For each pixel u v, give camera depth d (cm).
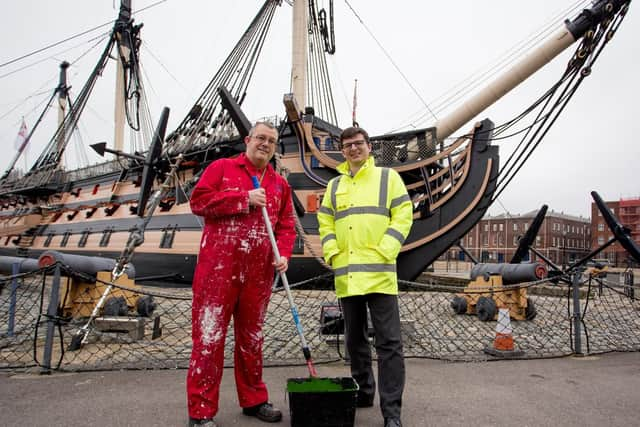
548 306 1165
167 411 323
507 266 934
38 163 3225
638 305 1204
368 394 339
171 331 687
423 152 1231
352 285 309
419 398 359
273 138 318
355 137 334
